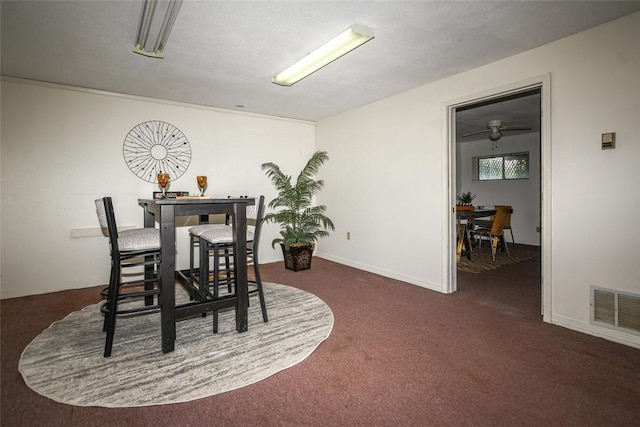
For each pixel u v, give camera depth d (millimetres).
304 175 4938
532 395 1688
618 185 2234
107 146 3684
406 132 3781
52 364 1997
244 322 2465
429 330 2484
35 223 3361
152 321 2684
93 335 2406
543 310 2646
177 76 3197
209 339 2340
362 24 2234
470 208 5473
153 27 2234
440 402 1643
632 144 2164
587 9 2074
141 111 3869
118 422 1505
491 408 1594
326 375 1883
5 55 2689
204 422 1508
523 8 2055
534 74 2637
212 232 2711
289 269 4504
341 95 3893
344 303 3104
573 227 2457
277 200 4809
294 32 2326
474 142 7512
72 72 3084
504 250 5867
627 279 2213
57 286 3486
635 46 2131
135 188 3854
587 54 2342
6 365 1986
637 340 2176
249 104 4238
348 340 2320
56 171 3438
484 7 2039
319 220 5211
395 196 3957
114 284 2262
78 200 3555
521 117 5125
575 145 2424
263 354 2123
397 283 3799
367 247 4406
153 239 2434
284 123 5027
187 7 2004
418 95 3615
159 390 1737
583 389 1731
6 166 3217
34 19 2121
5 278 3246
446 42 2516
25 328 2529
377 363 2012
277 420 1522
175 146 4090
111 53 2660
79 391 1724
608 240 2291
